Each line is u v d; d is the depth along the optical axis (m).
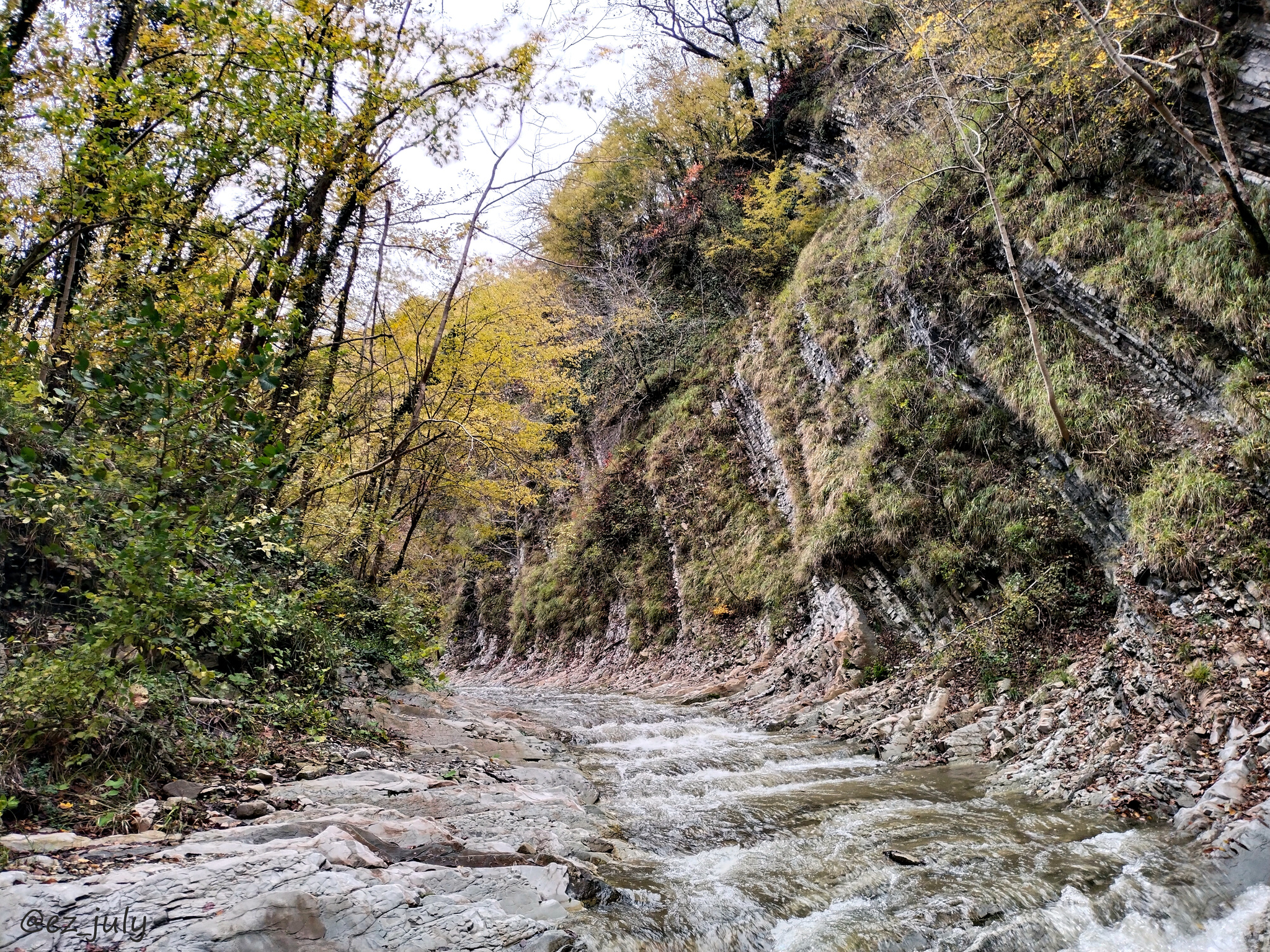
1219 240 8.95
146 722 4.75
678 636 18.62
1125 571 8.73
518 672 24.11
